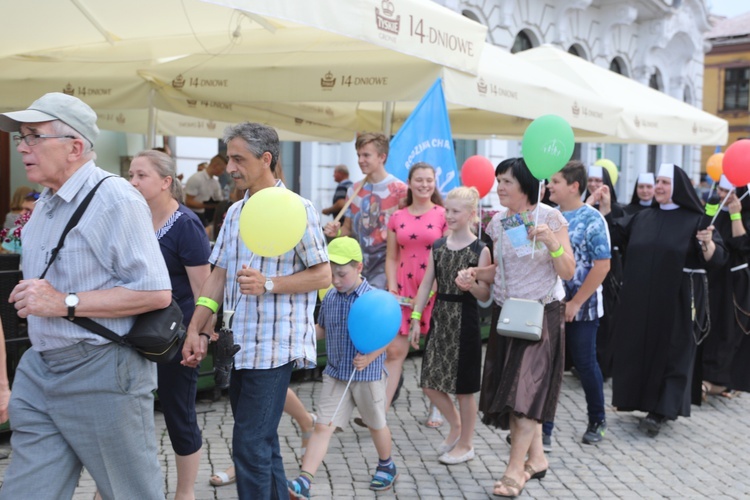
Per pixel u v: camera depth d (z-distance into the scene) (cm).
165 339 277
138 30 707
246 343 330
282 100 637
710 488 485
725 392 740
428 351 498
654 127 953
